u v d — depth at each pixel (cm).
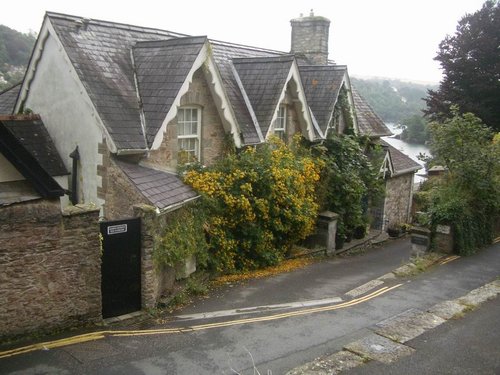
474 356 723
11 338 732
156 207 931
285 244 1407
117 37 1262
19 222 715
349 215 1709
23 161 703
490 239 1540
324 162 1570
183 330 823
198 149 1261
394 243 1967
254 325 853
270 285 1134
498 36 2564
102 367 670
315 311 936
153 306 909
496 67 2509
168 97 1118
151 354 719
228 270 1212
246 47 1756
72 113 1133
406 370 674
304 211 1380
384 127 2148
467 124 1489
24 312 740
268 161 1298
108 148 1047
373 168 1844
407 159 2347
